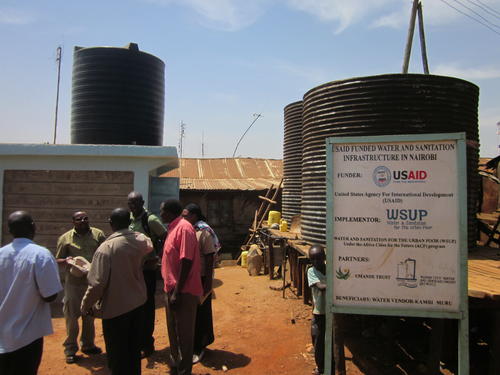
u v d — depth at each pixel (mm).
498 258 5602
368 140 3680
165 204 4402
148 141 9094
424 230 3586
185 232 4129
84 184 7727
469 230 6000
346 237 3705
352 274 3688
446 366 4750
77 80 8922
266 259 10445
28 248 3301
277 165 19141
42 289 3232
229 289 8664
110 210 7727
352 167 3711
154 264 5043
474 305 3934
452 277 3533
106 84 8672
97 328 6102
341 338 4172
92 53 8750
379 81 5902
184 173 17766
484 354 4906
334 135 6305
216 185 15672
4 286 3191
